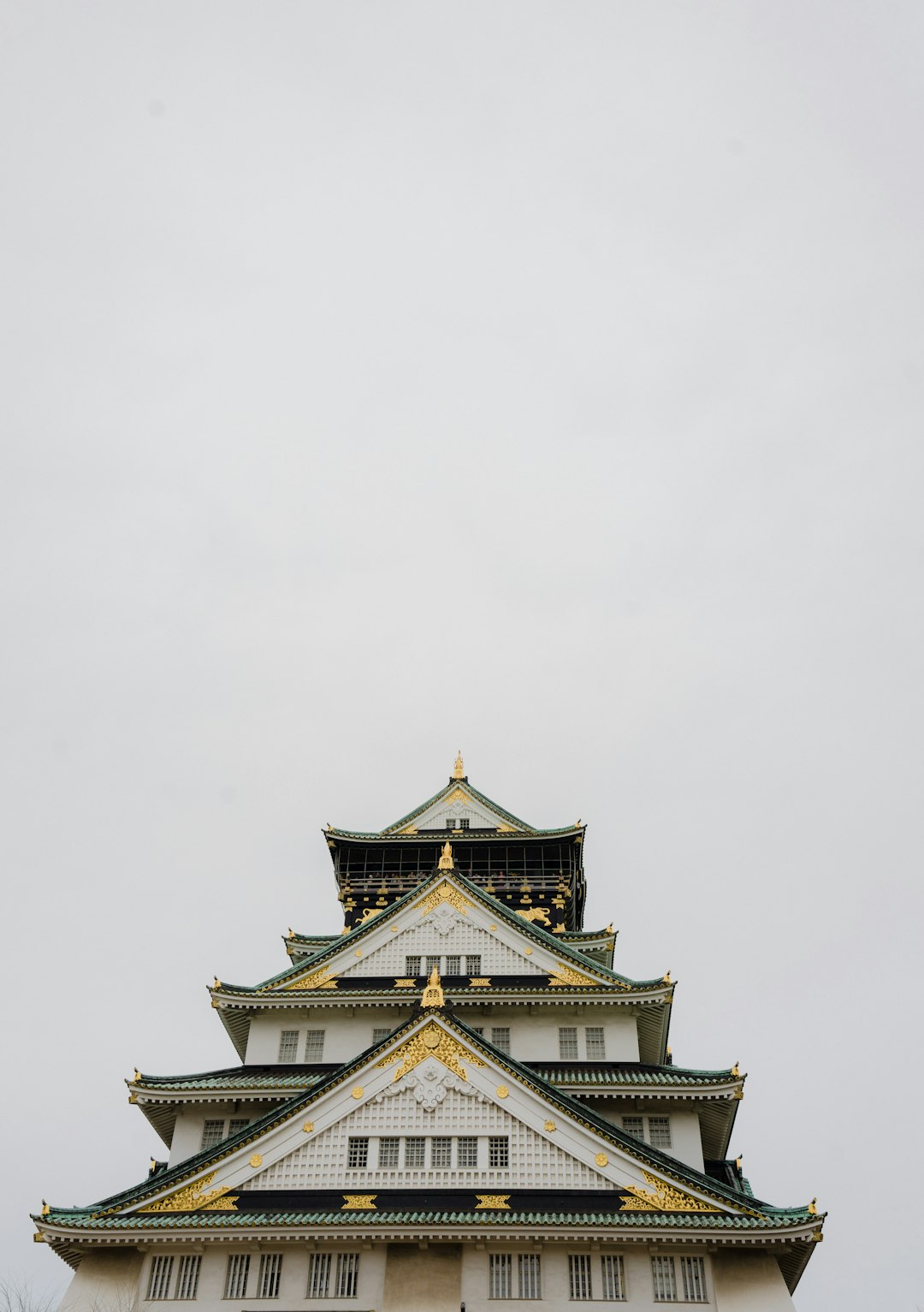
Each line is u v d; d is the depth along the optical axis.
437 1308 36.78
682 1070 47.34
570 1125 40.44
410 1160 40.22
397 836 65.44
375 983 51.78
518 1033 49.66
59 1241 39.19
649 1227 37.12
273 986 51.47
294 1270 38.25
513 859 64.94
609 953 59.75
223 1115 47.22
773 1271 37.12
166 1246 38.78
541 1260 38.06
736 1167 52.53
